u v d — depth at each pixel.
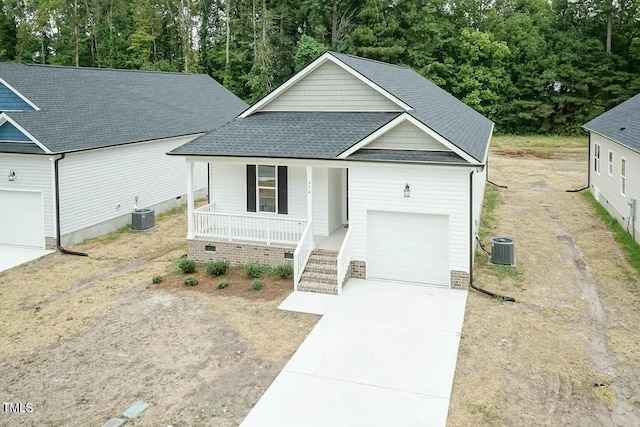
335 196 18.61
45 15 59.88
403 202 15.29
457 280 15.12
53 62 61.59
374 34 54.16
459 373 10.59
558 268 17.03
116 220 22.84
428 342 11.87
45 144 19.20
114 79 28.56
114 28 62.97
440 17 59.25
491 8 60.31
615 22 55.56
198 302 14.38
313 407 9.47
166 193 26.36
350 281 15.87
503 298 14.34
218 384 10.30
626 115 25.09
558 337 12.18
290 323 12.94
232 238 17.33
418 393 9.87
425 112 17.72
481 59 56.78
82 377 10.69
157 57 63.75
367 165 15.39
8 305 14.66
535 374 10.58
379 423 8.98
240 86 58.97
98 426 9.09
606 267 17.05
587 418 9.17
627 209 20.78
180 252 19.38
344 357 11.23
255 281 15.30
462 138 16.56
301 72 18.92
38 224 20.03
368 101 18.62
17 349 11.95
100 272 17.42
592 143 28.64
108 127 23.17
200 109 31.22
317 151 16.09
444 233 15.27
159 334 12.50
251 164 16.80
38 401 9.89
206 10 64.19
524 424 8.99
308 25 59.06
